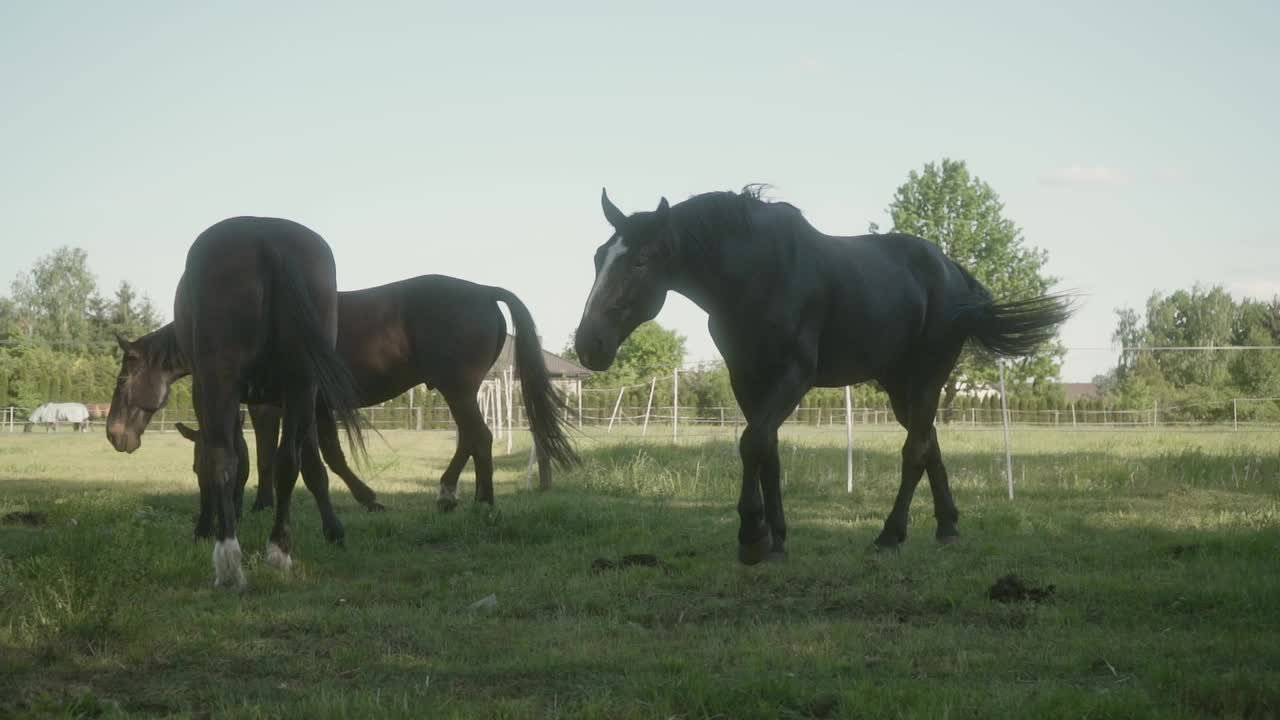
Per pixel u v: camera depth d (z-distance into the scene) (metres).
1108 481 13.16
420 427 45.94
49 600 4.99
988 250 50.03
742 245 6.61
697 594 5.92
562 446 10.30
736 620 5.27
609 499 11.49
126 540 6.25
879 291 7.16
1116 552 7.27
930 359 7.77
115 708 3.79
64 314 97.25
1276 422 46.00
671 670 4.23
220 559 5.88
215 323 5.85
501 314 10.30
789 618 5.30
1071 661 4.32
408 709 3.70
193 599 5.70
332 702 3.74
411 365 9.95
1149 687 3.92
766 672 4.12
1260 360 52.66
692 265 6.60
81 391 53.91
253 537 7.39
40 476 15.44
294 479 6.47
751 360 6.79
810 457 16.44
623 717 3.62
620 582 6.21
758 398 6.94
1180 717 3.52
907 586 6.05
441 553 7.65
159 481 14.36
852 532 8.59
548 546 7.86
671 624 5.25
